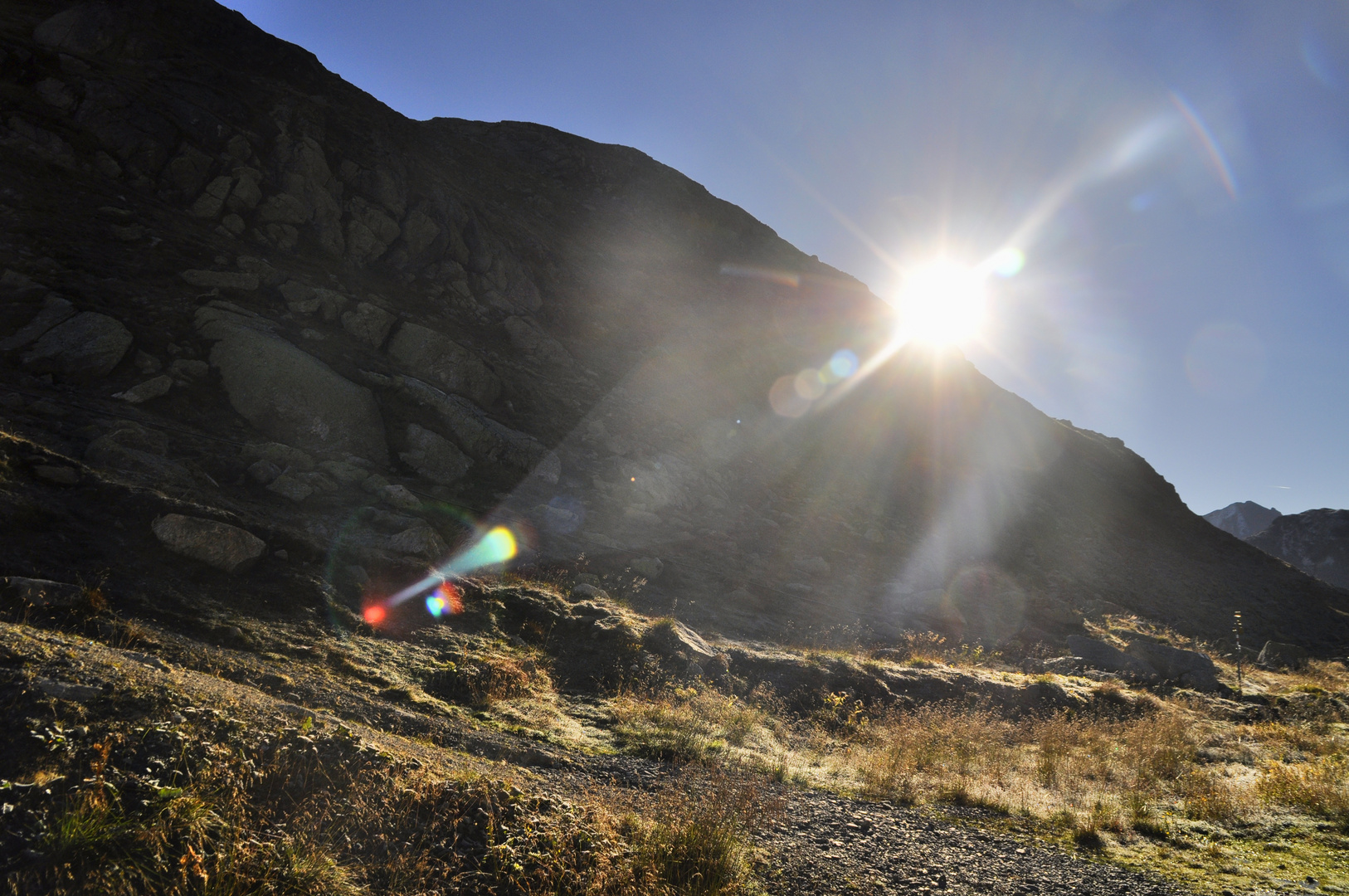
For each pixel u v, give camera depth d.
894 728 11.80
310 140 29.48
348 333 23.34
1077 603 31.02
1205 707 17.08
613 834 5.11
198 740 4.34
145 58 27.92
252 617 9.69
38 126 22.33
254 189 26.27
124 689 4.64
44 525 9.58
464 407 22.86
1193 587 40.56
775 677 13.90
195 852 3.51
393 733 7.23
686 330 41.50
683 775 7.30
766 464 33.19
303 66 35.56
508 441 22.64
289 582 11.02
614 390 31.91
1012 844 6.92
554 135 59.75
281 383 18.44
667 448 29.44
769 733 10.87
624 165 59.91
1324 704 16.67
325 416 18.64
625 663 12.37
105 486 10.88
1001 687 15.56
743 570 22.88
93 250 19.92
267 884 3.51
